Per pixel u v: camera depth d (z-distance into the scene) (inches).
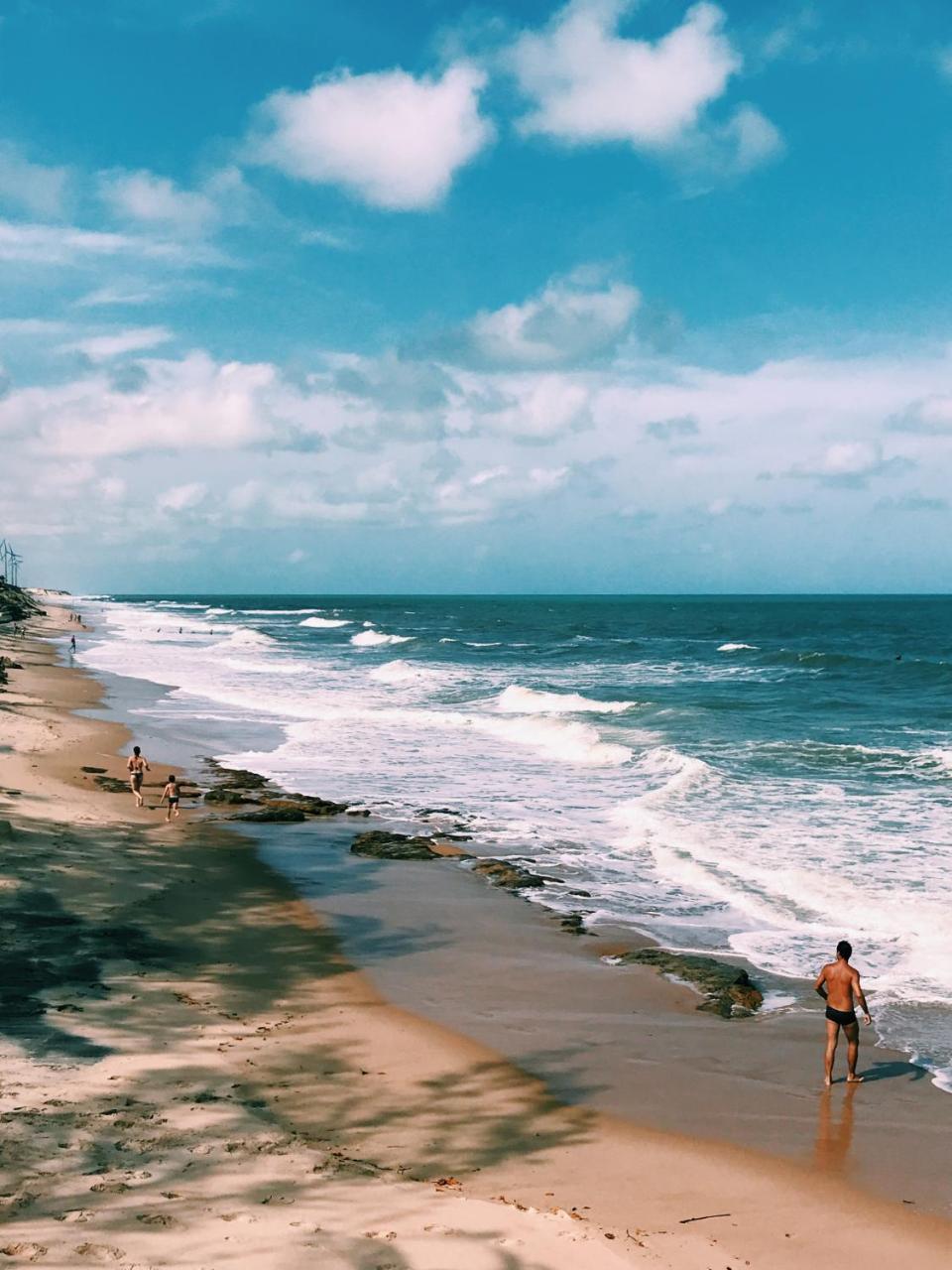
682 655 2906.0
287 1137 339.0
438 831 840.9
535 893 675.4
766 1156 351.6
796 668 2411.4
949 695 1830.7
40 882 626.8
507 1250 271.1
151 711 1558.8
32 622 4222.4
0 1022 417.7
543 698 1657.2
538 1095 395.2
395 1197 300.8
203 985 494.6
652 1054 438.9
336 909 637.9
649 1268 272.1
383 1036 448.1
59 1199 279.4
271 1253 257.0
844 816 868.0
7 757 1054.4
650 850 775.1
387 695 1812.3
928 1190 331.3
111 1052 399.2
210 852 754.8
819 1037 459.5
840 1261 287.3
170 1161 310.2
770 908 637.9
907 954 555.2
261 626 4741.6
